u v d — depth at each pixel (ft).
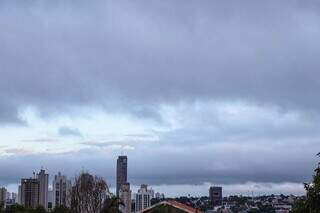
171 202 224.74
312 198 130.52
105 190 286.46
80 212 280.92
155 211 224.94
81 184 285.43
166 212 223.10
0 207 254.88
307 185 132.05
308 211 131.23
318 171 132.36
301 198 138.92
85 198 282.36
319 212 129.90
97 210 280.72
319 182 129.29
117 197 264.11
